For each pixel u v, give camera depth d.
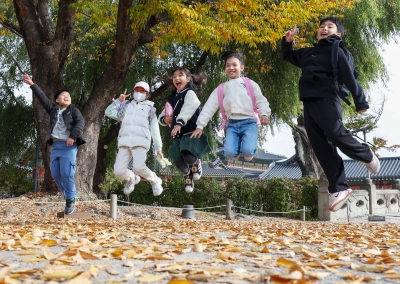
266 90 17.70
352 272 2.66
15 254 3.41
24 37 13.48
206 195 17.97
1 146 19.41
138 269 2.62
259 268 2.72
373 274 2.59
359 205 18.59
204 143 5.83
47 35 13.57
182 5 10.13
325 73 4.55
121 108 6.54
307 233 6.08
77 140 6.94
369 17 17.67
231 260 3.03
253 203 17.66
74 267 2.68
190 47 17.92
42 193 13.10
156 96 17.39
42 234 4.93
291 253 3.37
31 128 19.67
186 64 17.98
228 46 17.25
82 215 10.19
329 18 4.80
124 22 11.52
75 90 17.11
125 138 6.38
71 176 6.93
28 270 2.46
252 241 4.63
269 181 17.69
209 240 4.49
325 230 7.68
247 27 12.18
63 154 6.87
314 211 17.08
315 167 24.86
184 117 5.66
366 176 34.72
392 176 33.78
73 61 17.20
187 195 18.16
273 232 6.39
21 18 13.44
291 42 4.94
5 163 21.03
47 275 2.30
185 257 3.25
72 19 13.10
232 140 5.33
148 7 9.83
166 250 3.48
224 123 5.59
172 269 2.54
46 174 13.45
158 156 6.68
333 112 4.46
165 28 13.31
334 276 2.46
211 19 10.55
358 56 18.05
